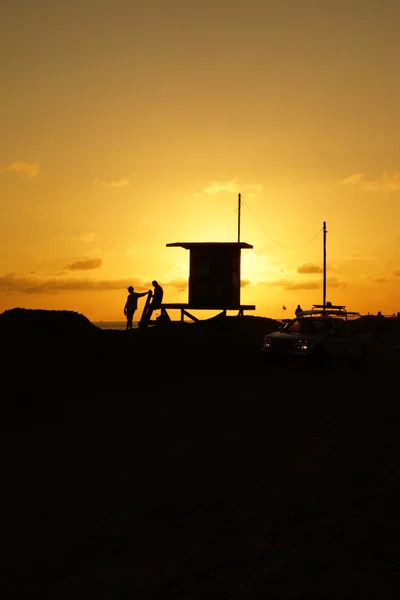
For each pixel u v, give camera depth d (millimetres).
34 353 27688
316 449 13117
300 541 8281
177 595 6824
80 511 9867
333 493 10266
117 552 8180
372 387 22125
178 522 9242
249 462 12336
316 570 7348
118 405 19266
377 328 49281
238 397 20141
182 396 20609
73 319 34531
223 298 36500
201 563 7680
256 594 6766
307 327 29234
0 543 8617
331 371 28047
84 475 11844
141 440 14438
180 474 11695
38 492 10875
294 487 10656
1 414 18172
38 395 20922
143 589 7012
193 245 36719
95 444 14234
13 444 14539
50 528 9148
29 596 6930
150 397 20562
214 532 8758
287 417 16531
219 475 11516
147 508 9898
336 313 30547
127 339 31938
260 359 31484
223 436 14539
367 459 12203
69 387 22328
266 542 8305
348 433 14414
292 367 29281
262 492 10469
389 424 15211
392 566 7395
